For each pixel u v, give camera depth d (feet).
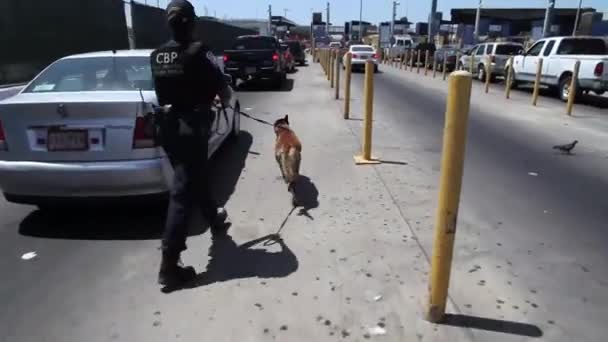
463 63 81.15
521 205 16.62
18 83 29.17
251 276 11.68
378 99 45.55
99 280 11.61
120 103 13.23
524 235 14.10
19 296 10.94
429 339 9.25
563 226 14.80
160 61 11.37
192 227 14.70
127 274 11.89
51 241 13.78
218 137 20.30
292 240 13.66
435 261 9.38
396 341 9.19
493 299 10.66
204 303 10.55
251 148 24.93
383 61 133.18
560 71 48.67
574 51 50.90
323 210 15.97
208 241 13.69
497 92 56.54
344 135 28.12
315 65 108.17
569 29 144.97
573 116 37.35
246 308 10.32
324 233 14.12
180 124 11.43
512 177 20.02
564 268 12.14
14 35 28.99
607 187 18.80
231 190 18.12
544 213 15.89
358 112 36.83
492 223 14.98
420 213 15.67
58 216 15.49
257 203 16.69
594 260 12.58
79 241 13.78
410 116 35.73
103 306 10.50
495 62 69.00
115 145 13.37
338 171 20.56
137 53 17.15
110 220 15.16
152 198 13.96
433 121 33.60
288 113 36.40
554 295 10.87
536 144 26.58
